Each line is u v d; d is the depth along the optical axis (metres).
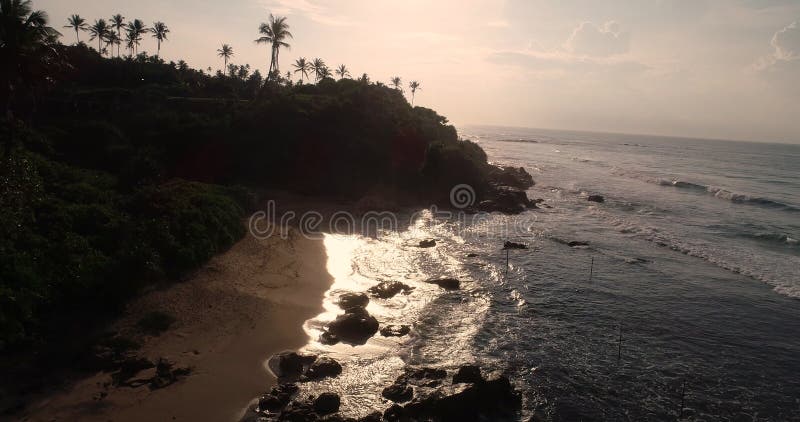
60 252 20.70
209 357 18.47
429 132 65.94
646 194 69.69
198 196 31.38
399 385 17.42
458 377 17.73
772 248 41.75
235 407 15.85
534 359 20.67
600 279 31.53
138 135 52.56
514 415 16.77
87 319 19.22
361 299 24.84
